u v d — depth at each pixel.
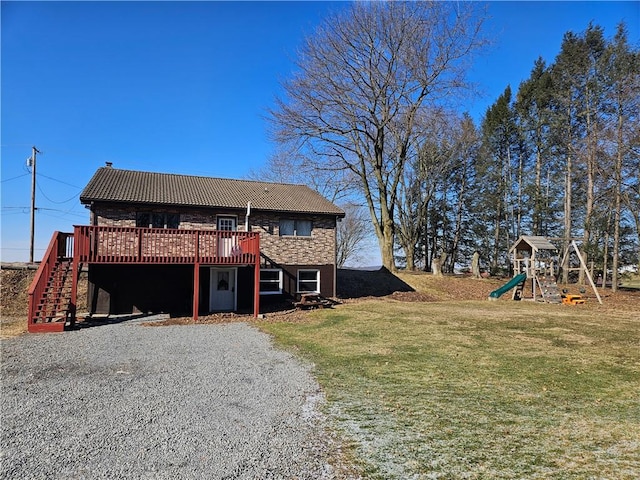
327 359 8.56
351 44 25.12
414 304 19.48
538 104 33.22
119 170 19.47
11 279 17.59
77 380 7.01
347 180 30.25
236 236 15.27
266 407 5.72
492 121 37.81
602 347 9.75
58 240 13.95
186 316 15.30
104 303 15.64
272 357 8.76
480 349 9.52
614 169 23.42
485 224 38.94
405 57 24.56
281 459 4.19
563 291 23.97
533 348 9.62
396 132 27.28
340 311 16.44
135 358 8.66
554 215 34.38
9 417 5.30
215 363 8.23
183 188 18.66
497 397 6.13
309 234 19.88
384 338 10.88
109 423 5.11
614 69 25.41
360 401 5.97
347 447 4.47
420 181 34.72
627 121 22.56
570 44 29.33
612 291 24.75
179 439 4.65
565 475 3.85
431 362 8.29
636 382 6.90
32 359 8.56
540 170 35.41
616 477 3.80
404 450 4.39
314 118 26.59
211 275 17.30
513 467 4.01
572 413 5.48
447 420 5.23
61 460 4.15
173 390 6.46
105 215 15.87
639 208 23.56
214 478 3.81
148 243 13.95
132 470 3.95
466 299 22.66
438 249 41.72
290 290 19.12
